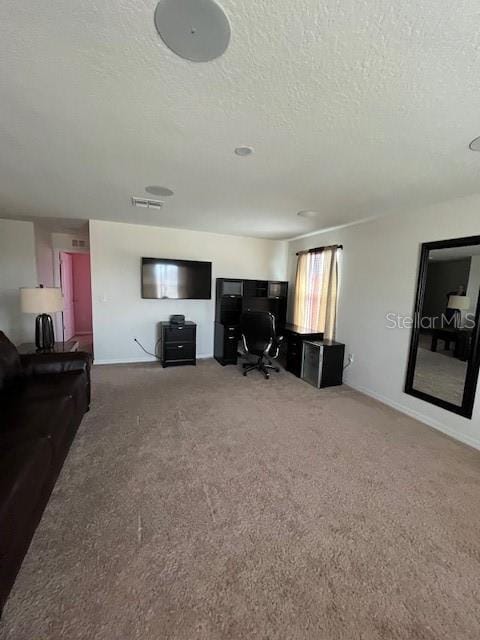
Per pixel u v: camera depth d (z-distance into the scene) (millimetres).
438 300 3021
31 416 1785
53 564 1358
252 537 1555
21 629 1103
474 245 2674
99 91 1353
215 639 1098
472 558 1479
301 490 1929
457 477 2123
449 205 2824
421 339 3127
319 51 1079
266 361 5141
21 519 1212
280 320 5516
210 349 5367
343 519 1700
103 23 989
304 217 3697
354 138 1722
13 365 2410
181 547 1479
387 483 2031
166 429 2672
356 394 3746
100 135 1770
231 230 4781
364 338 3809
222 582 1312
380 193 2678
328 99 1364
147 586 1281
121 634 1101
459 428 2701
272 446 2453
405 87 1260
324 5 908
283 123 1590
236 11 936
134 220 4277
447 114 1445
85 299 6941
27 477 1278
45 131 1728
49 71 1220
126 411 3004
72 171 2359
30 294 3240
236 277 5359
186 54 1111
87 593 1240
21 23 990
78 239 5664
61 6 930
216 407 3197
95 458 2188
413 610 1228
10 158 2115
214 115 1535
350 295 4047
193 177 2443
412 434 2752
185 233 4910
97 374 4176
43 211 3787
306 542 1538
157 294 4719
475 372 2568
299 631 1135
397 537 1589
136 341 4871
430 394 3020
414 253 3160
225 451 2352
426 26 963
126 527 1586
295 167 2170
